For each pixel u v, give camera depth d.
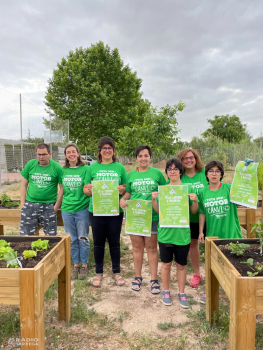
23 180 3.63
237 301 1.65
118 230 3.38
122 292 3.20
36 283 1.69
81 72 19.86
